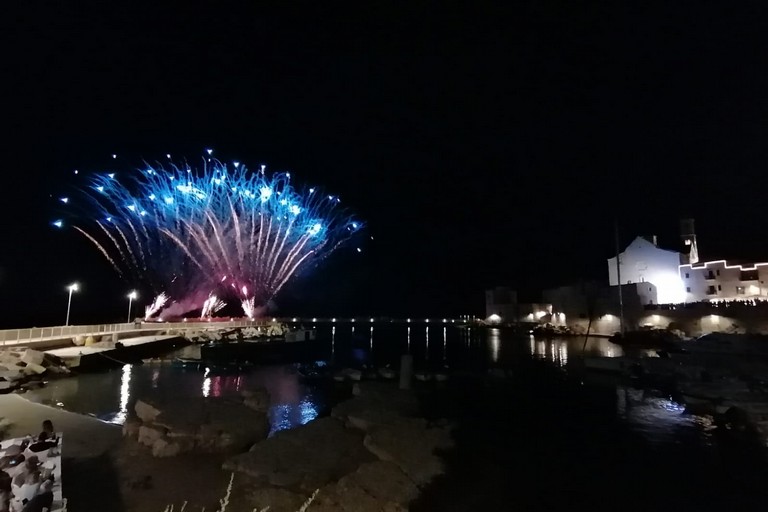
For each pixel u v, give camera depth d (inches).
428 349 2433.6
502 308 4544.8
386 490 521.3
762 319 2041.1
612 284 3065.9
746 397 960.9
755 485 609.3
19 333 1414.9
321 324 5492.1
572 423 876.6
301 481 520.1
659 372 1300.4
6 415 718.5
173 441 582.2
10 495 351.6
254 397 833.5
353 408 839.1
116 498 452.8
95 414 809.5
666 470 654.5
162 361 1700.3
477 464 653.3
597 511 535.5
